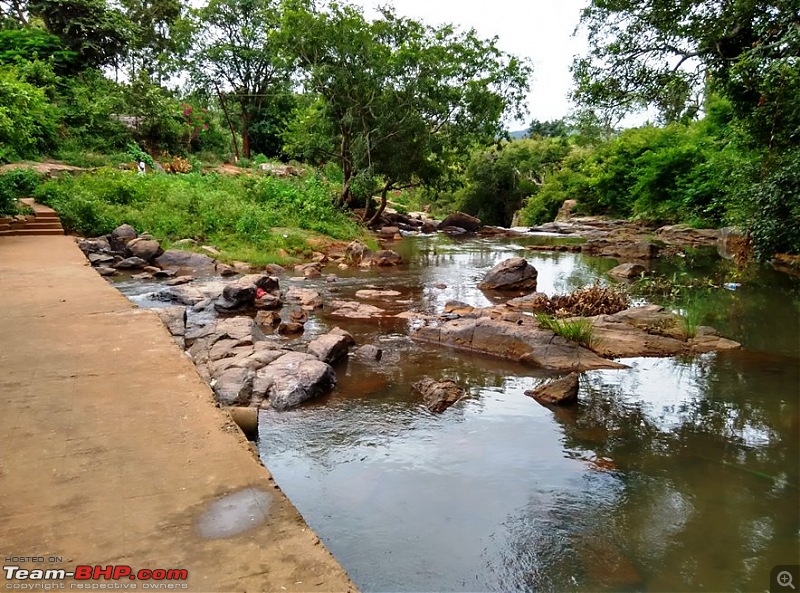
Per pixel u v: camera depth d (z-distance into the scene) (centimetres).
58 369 429
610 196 3095
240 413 547
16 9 2722
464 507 441
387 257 1719
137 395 381
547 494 462
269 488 275
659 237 2353
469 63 2266
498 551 389
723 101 2362
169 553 225
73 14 2703
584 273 1579
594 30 1416
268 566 220
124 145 2516
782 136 1270
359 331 949
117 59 2884
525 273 1348
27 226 1380
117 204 1734
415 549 390
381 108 2216
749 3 1173
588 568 374
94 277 826
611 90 1452
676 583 359
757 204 1291
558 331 852
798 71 1076
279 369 682
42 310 619
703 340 880
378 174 2478
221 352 736
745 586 355
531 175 4991
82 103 2434
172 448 310
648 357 823
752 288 1335
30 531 235
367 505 442
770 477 490
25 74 2192
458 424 593
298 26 2095
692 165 2481
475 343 858
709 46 1315
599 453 533
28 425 333
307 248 1783
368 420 598
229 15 3172
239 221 1767
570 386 663
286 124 3197
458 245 2289
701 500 454
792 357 821
